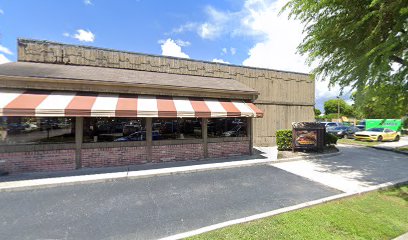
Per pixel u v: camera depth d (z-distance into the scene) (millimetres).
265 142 18641
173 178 9352
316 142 14727
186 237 4852
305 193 7785
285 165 11977
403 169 11359
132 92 10727
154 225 5500
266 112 18766
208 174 10008
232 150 13320
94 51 13734
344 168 11445
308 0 9734
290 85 19844
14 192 7562
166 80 12297
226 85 13859
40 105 8305
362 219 5793
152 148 11383
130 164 10953
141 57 14906
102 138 10609
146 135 11312
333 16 10062
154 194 7531
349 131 27938
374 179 9516
